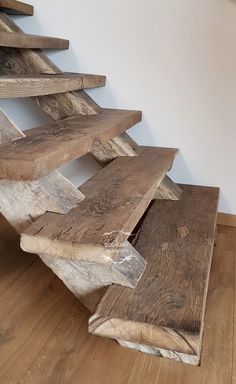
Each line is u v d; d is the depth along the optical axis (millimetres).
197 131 1873
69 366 1012
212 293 1342
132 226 1087
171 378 979
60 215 1089
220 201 1954
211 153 1888
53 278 1435
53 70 1710
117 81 1918
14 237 1760
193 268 1178
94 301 1118
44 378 972
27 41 1549
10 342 1093
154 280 1104
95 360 1034
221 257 1596
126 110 1904
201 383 966
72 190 1177
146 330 937
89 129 1411
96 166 2070
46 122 2090
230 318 1214
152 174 1476
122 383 960
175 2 1708
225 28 1678
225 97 1778
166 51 1795
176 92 1844
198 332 904
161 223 1491
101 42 1875
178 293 1051
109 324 963
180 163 1953
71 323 1180
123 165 1599
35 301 1289
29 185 1081
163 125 1918
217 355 1061
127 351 1070
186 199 1754
